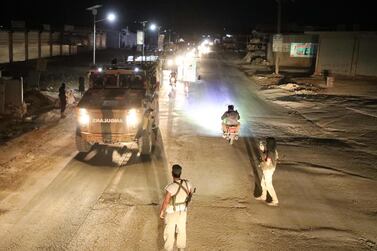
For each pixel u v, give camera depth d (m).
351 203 9.90
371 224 8.77
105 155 13.10
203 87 32.31
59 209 8.95
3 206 8.99
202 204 9.49
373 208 9.64
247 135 16.78
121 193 9.95
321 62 38.44
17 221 8.32
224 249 7.51
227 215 8.95
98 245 7.52
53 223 8.29
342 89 30.31
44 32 49.03
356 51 36.09
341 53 37.06
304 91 29.14
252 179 11.37
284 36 48.94
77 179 10.80
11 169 11.36
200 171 11.90
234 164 12.70
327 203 9.86
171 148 14.27
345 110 22.81
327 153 14.41
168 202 6.77
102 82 14.20
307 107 23.95
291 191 10.58
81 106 12.62
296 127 18.81
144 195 9.87
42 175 11.01
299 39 48.38
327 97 27.11
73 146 14.00
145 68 14.45
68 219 8.49
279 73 42.16
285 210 9.35
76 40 59.22
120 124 12.57
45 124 17.31
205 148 14.44
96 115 12.51
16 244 7.43
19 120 17.53
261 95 29.12
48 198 9.51
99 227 8.20
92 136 12.61
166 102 24.66
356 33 35.72
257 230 8.30
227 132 15.17
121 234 7.95
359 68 36.19
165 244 6.89
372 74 35.34
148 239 7.79
